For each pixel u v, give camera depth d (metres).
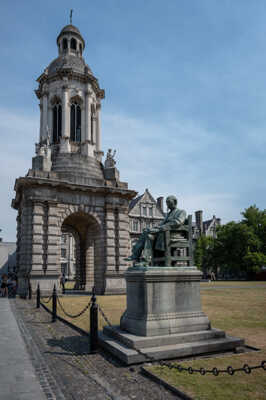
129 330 8.80
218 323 12.05
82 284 37.38
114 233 30.70
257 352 8.14
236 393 5.61
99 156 37.59
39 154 30.44
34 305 20.88
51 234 27.56
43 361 8.02
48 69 37.75
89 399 5.70
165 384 6.15
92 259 36.47
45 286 26.17
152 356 7.52
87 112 35.84
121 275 29.75
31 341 10.27
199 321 8.91
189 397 5.46
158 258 9.81
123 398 5.69
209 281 58.28
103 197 31.25
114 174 32.94
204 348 8.04
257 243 61.91
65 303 20.67
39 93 38.28
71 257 76.50
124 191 31.38
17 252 34.50
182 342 8.23
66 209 29.30
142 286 8.73
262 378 6.32
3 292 29.91
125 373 6.96
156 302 8.62
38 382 6.57
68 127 34.28
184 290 9.10
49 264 26.84
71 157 32.59
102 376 6.83
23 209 28.70
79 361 7.96
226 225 67.12
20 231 33.41
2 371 7.27
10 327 12.77
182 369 6.42
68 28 39.75
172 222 9.94
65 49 39.69
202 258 74.50
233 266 64.31
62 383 6.49
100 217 30.78
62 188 29.22
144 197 67.50
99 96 39.53
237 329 10.89
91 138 38.19
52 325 13.23
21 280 27.17
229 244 64.88
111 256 29.91
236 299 21.64
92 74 37.28
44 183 27.88
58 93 35.72
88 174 32.31
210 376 6.48
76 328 12.17
